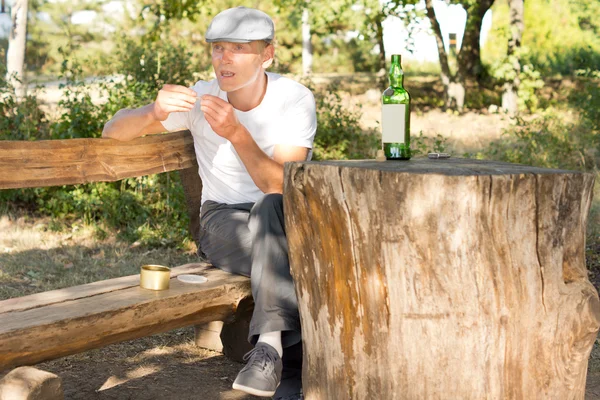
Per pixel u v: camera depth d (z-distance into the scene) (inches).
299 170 106.5
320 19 573.9
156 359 147.9
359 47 1124.5
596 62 911.0
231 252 128.9
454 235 93.8
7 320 99.0
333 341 107.0
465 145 413.1
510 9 640.4
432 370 97.7
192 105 123.9
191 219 147.6
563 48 924.0
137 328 110.0
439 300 96.0
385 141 116.6
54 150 120.0
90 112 279.3
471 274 94.3
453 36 839.1
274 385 112.0
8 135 277.9
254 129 129.1
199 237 140.6
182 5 564.4
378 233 98.3
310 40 984.9
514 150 325.4
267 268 114.4
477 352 96.0
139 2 799.1
